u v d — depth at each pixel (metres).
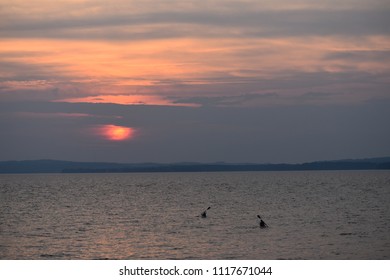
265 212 103.06
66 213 106.38
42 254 58.66
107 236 71.31
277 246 60.97
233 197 154.00
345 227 77.75
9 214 105.31
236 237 68.25
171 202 135.50
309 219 89.31
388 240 64.50
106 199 151.00
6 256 57.66
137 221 89.62
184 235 70.81
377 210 105.25
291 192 176.62
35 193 187.38
